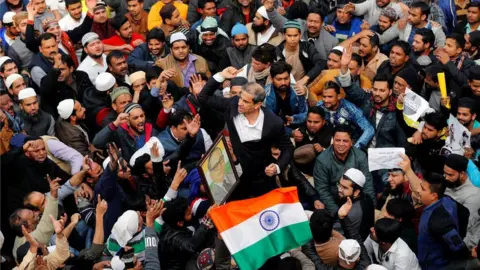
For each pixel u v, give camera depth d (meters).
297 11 16.64
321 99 14.83
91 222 12.43
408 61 15.11
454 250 11.30
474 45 16.45
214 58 16.16
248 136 11.80
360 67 15.46
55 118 15.16
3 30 17.19
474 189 12.18
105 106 14.67
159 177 12.73
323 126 13.88
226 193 11.71
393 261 11.38
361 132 13.98
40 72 15.73
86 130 14.73
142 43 16.53
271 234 10.83
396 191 12.76
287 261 11.04
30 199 12.20
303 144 13.88
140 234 11.54
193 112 14.18
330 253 11.32
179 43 15.49
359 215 12.31
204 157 11.40
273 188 12.25
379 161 12.43
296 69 15.59
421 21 16.80
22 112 14.55
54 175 13.62
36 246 11.15
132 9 17.64
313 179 13.59
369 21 17.55
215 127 13.87
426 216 11.55
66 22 17.25
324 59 15.73
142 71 14.93
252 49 15.77
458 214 11.71
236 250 10.64
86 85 15.53
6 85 14.99
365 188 13.02
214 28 15.98
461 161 12.06
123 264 11.16
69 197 13.09
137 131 13.77
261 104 11.87
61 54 15.95
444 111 14.13
